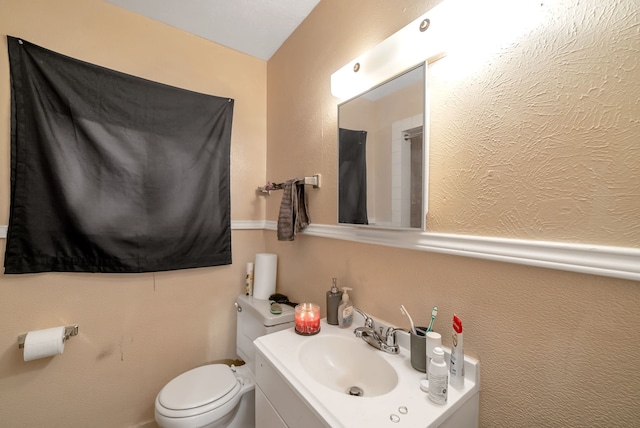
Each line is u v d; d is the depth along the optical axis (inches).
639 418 19.2
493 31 26.6
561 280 22.6
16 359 44.0
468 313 28.9
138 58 54.7
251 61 69.9
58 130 46.4
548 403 23.4
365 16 41.9
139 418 54.1
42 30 46.2
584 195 21.4
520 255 24.5
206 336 62.1
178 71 59.2
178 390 45.8
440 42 29.9
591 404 21.2
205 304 62.0
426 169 32.0
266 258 61.0
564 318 22.5
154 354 55.8
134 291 53.7
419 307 33.8
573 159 21.9
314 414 24.8
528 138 24.4
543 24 23.4
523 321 24.8
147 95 54.6
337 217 45.6
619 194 19.9
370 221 39.4
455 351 27.2
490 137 27.0
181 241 57.5
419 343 30.0
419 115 32.5
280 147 65.2
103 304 50.8
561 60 22.5
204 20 56.9
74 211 47.1
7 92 43.8
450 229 30.4
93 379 49.9
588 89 21.2
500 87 26.2
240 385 49.8
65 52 47.9
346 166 43.8
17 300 44.2
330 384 34.7
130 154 52.3
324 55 50.5
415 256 34.4
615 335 20.1
